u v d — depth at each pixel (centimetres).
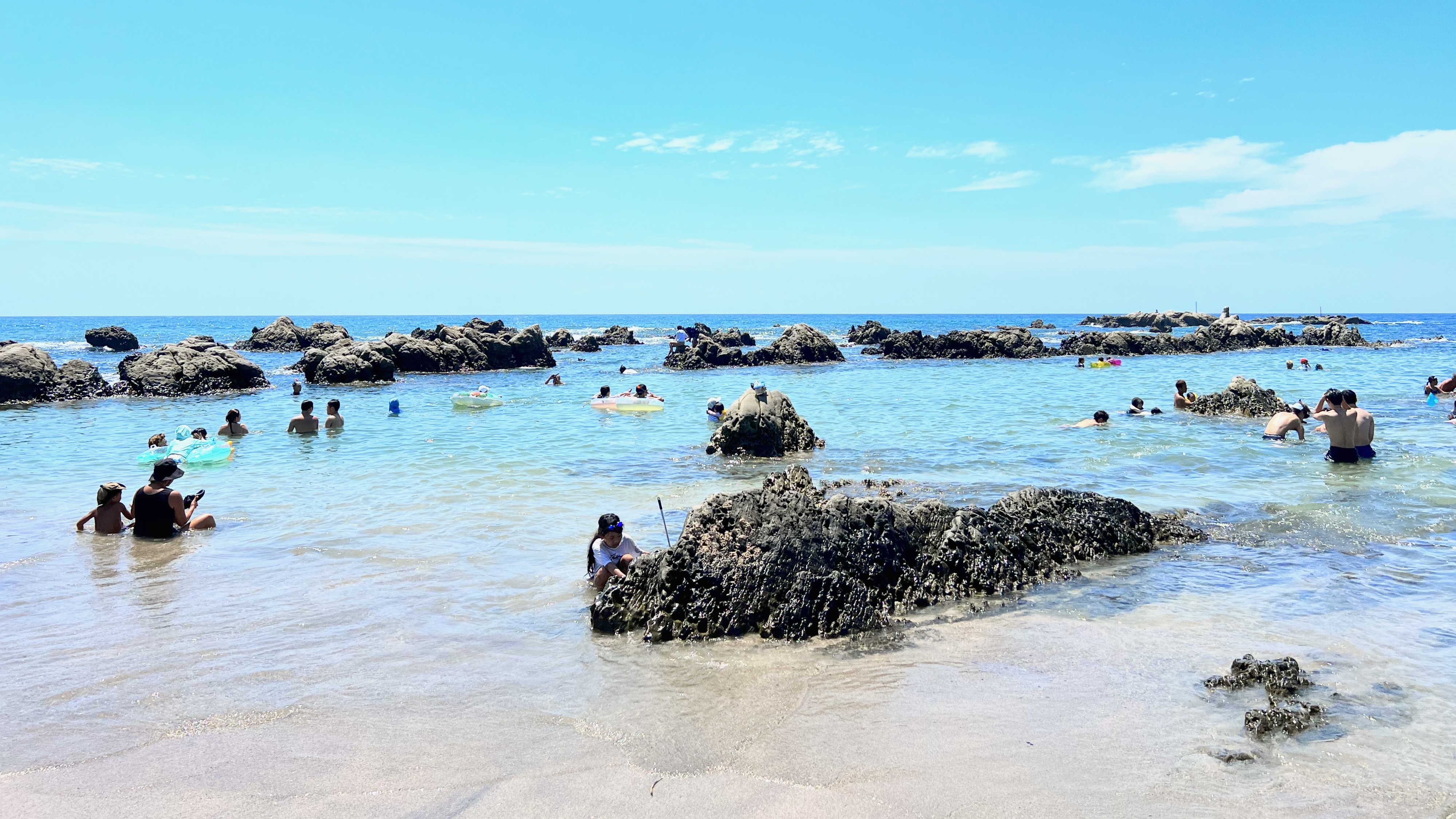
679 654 647
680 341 5244
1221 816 411
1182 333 10556
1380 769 453
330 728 518
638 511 1143
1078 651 639
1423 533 966
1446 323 15425
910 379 3803
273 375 4369
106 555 930
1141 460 1510
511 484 1348
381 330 14800
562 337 7494
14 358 2958
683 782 451
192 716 536
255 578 841
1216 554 900
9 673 607
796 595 698
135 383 3198
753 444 1636
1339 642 641
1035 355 5803
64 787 449
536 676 602
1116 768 459
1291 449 1616
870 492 1240
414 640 672
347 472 1462
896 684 584
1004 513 892
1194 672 591
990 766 464
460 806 428
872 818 413
